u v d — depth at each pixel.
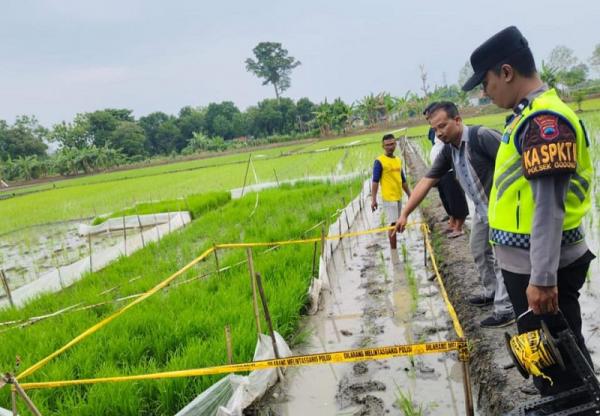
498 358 3.56
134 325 4.84
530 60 2.17
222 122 78.69
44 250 11.59
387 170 6.82
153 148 82.62
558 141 1.90
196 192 19.14
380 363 4.05
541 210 1.94
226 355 3.89
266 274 6.00
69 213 18.08
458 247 6.28
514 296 2.38
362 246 7.62
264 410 3.57
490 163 3.58
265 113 73.38
